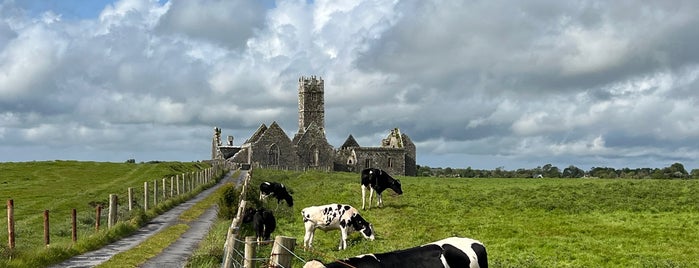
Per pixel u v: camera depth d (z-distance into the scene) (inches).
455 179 3132.4
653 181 2116.1
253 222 1097.4
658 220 1406.3
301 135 5167.3
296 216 1608.0
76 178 2861.7
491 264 962.7
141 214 1374.3
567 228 1337.4
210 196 2086.6
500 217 1509.6
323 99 5841.5
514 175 5216.5
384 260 516.1
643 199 1668.3
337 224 1119.6
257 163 5004.9
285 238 484.7
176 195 1951.3
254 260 524.1
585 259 1037.2
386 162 5369.1
